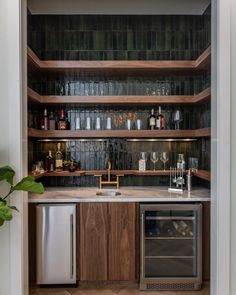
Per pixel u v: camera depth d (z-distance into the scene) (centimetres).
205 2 319
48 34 348
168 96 327
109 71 335
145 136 332
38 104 337
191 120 357
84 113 353
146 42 351
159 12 343
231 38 200
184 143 357
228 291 198
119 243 284
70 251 280
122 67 319
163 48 351
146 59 350
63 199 283
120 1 312
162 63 320
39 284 283
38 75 349
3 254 197
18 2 198
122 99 326
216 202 204
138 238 284
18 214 197
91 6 326
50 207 280
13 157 197
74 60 348
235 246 200
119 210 284
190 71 337
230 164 200
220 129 200
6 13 198
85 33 349
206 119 332
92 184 357
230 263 199
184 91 356
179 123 354
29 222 282
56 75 349
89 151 355
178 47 351
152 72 342
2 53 198
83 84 354
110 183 338
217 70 204
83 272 283
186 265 291
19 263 196
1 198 180
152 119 343
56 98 322
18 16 198
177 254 290
